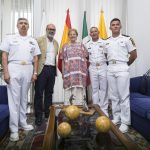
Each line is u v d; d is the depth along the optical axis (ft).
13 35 9.28
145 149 7.70
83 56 11.39
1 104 9.48
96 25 16.43
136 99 9.84
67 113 6.63
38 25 15.20
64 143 5.45
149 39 13.00
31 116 12.60
